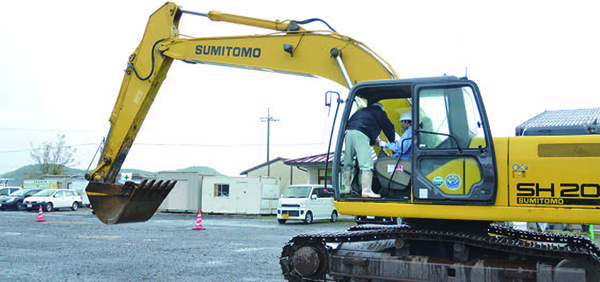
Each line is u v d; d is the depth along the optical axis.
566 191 5.91
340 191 6.80
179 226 21.19
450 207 6.20
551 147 6.04
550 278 6.02
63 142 68.50
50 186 42.50
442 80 6.39
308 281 7.28
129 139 9.34
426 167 6.34
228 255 11.52
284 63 8.50
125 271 9.24
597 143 5.90
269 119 50.00
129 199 8.77
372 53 7.89
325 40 8.23
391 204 6.45
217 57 8.96
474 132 6.29
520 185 6.05
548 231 12.20
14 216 28.42
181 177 32.34
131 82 9.38
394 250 6.92
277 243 14.20
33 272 9.10
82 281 8.27
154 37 9.35
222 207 30.70
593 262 5.98
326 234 7.30
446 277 6.42
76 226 20.77
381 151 7.06
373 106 7.06
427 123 6.41
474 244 6.41
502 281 6.17
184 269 9.48
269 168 40.44
